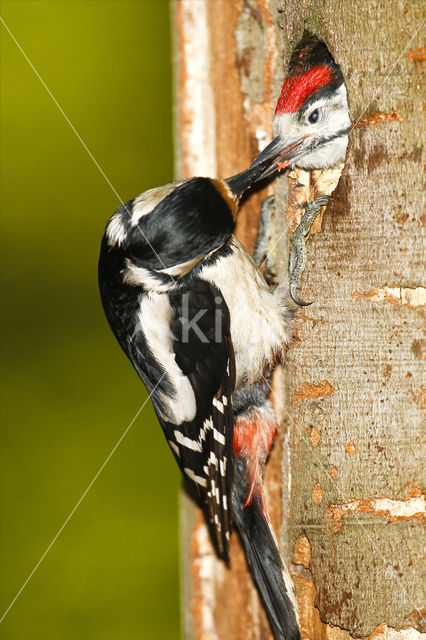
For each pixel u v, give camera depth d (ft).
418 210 15.10
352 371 15.14
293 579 15.26
